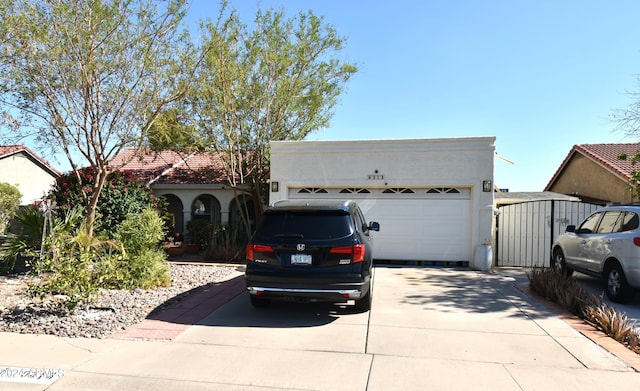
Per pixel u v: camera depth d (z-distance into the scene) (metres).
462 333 5.98
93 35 9.57
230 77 12.58
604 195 18.47
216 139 13.80
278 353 5.20
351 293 6.28
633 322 6.69
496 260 13.31
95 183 10.91
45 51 9.30
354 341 5.64
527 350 5.33
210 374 4.59
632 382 4.42
